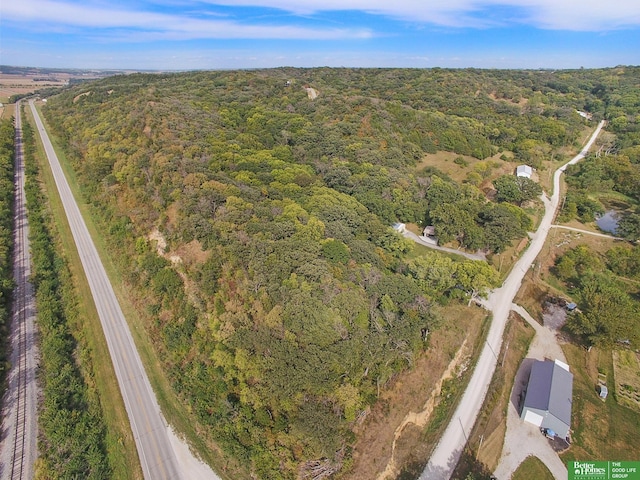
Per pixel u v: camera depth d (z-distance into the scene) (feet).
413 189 354.54
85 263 272.72
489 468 155.12
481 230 298.15
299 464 142.31
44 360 194.59
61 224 322.96
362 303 177.78
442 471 152.66
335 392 151.64
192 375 181.47
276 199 281.13
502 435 168.66
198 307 200.54
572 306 247.91
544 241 326.03
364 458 150.00
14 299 238.89
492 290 261.85
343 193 323.78
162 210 260.42
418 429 167.12
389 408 168.04
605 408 183.93
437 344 206.49
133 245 262.67
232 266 200.64
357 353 160.04
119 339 209.46
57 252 287.28
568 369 195.21
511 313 242.17
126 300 236.02
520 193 363.35
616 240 327.67
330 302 171.63
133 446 156.04
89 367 192.65
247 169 323.57
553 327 234.99
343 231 251.60
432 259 245.45
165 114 400.06
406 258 286.87
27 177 401.08
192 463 149.69
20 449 153.17
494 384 191.42
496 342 218.38
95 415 168.04
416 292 205.05
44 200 365.61
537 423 172.45
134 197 290.15
